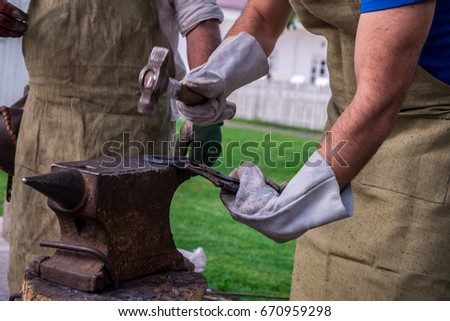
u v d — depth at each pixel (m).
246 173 2.38
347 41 2.87
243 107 23.38
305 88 21.86
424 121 2.85
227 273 6.50
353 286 3.09
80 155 3.23
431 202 2.84
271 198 2.28
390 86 2.14
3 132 3.53
